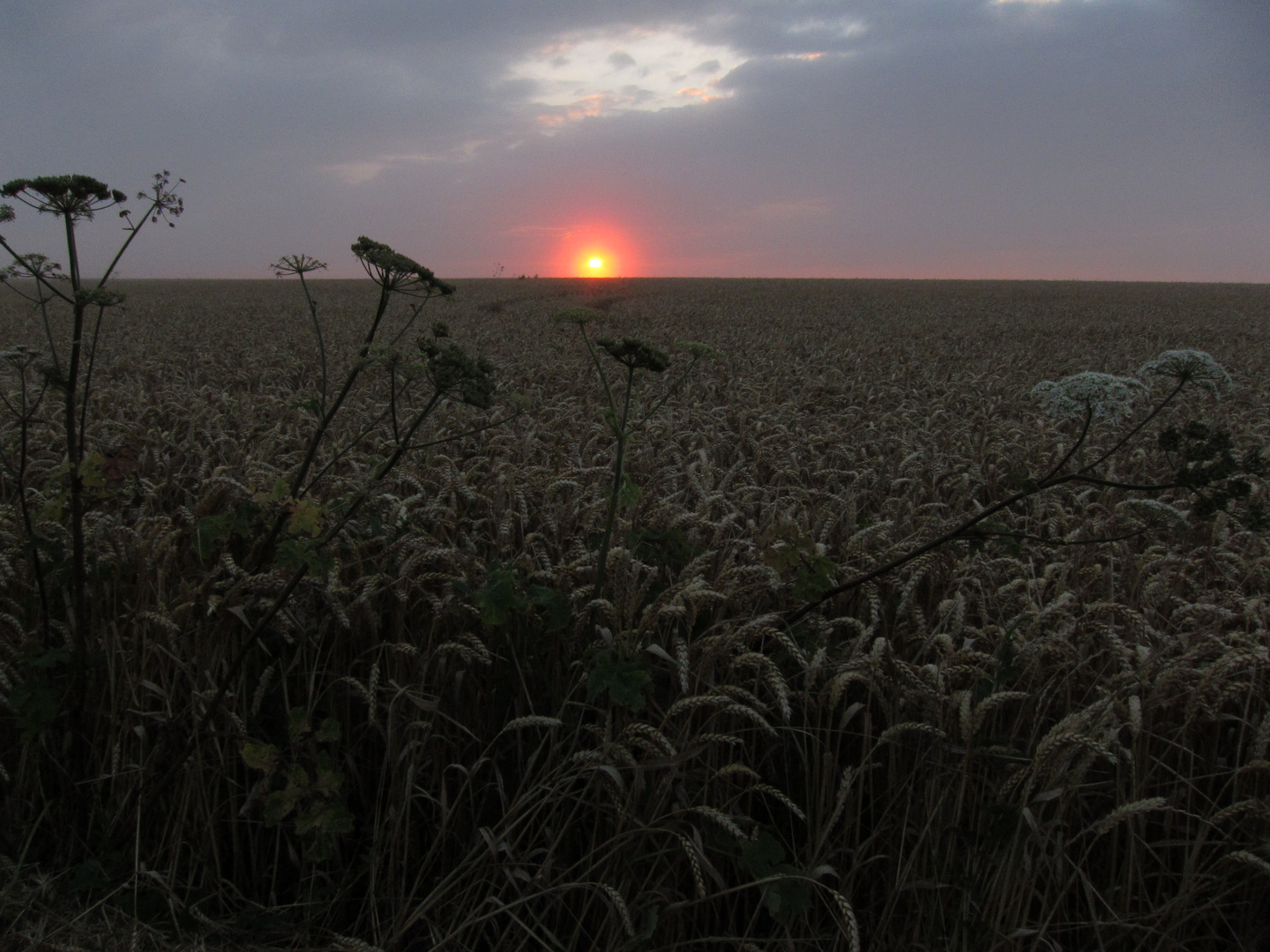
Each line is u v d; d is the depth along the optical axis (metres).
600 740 2.42
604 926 2.32
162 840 2.54
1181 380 2.69
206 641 2.75
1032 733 2.53
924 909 2.33
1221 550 3.81
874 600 2.86
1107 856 2.51
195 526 3.20
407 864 2.57
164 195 2.51
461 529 3.88
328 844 2.38
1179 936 2.39
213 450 5.34
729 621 2.67
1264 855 2.34
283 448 5.75
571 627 2.81
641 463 5.48
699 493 4.49
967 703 2.24
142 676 2.75
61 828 2.60
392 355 2.53
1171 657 2.80
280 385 9.82
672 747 2.17
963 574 3.56
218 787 2.58
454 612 2.76
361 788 2.64
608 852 2.31
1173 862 2.54
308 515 2.53
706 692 2.51
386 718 2.79
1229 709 2.82
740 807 2.57
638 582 2.96
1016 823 2.18
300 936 2.39
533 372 11.31
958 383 11.63
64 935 2.27
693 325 23.52
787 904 2.10
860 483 5.27
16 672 2.66
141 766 2.53
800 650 2.76
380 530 3.11
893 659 2.46
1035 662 2.66
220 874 2.52
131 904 2.38
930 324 25.80
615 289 50.25
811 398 10.26
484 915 2.26
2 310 26.64
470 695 2.80
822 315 29.48
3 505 3.70
